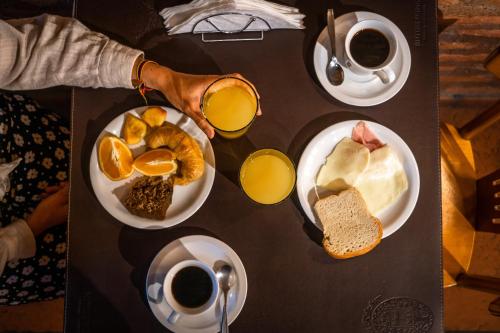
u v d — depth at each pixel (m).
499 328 1.81
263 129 1.06
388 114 1.06
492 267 1.83
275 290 1.03
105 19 1.10
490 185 1.28
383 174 1.02
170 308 1.01
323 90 1.07
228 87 1.02
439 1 1.30
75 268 1.04
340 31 1.05
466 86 1.73
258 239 1.04
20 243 1.23
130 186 1.04
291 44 1.07
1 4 1.49
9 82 1.09
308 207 1.02
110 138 1.03
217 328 1.00
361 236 1.00
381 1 1.07
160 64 1.08
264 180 1.00
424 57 1.06
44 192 1.35
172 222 1.01
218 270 1.02
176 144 1.01
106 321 1.03
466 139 1.40
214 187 1.05
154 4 1.09
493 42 1.46
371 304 1.03
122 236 1.05
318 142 1.03
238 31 1.07
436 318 1.02
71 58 1.03
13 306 1.85
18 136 1.30
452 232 1.35
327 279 1.03
